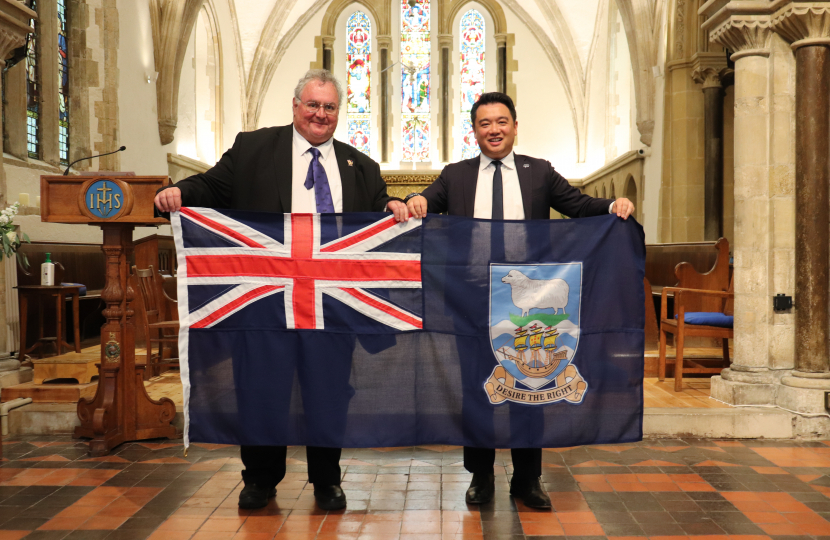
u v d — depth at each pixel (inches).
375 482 131.5
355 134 823.1
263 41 774.5
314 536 104.5
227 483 129.6
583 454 150.2
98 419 147.8
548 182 122.3
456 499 121.6
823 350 167.2
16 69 343.6
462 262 116.3
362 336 114.5
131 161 466.0
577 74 780.0
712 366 225.9
